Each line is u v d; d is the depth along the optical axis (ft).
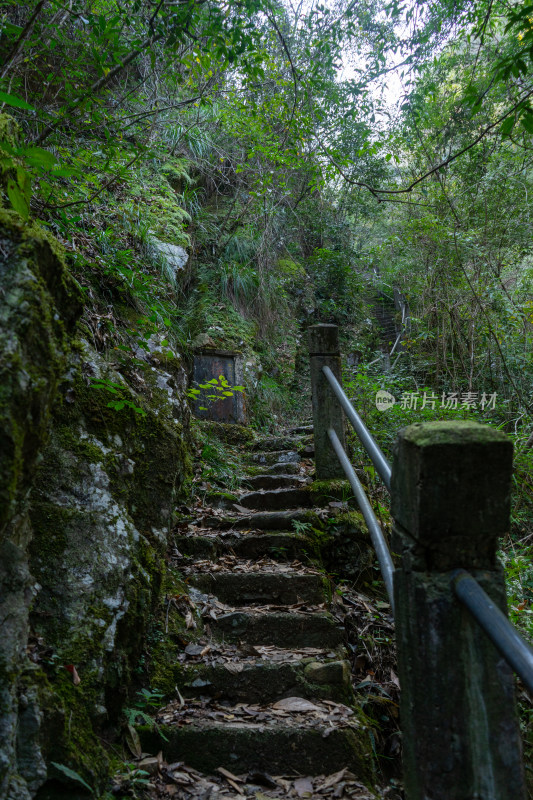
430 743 3.35
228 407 18.80
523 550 14.01
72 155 11.93
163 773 6.02
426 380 26.35
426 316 26.48
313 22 20.08
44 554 6.22
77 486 6.99
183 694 7.14
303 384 26.27
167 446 9.29
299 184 27.66
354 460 12.96
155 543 8.42
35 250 4.72
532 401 21.01
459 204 24.44
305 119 18.69
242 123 19.71
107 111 12.69
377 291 39.22
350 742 6.38
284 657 7.70
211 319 19.95
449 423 3.61
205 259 21.81
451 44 20.39
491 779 3.28
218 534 10.43
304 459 15.06
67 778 5.02
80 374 7.94
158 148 16.71
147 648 7.35
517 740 3.30
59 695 5.35
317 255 32.07
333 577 10.16
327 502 11.30
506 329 22.22
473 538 3.48
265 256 23.82
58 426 7.27
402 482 3.75
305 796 5.84
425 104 23.67
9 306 4.35
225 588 9.09
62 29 11.51
